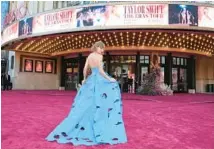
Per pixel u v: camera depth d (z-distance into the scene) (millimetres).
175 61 21469
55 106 8461
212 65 23641
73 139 3783
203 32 14906
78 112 3957
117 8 14359
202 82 23391
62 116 6176
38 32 16344
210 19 14266
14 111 6984
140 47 19547
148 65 20469
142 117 6273
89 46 20547
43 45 20938
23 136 4047
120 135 3852
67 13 15367
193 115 6734
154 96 15117
